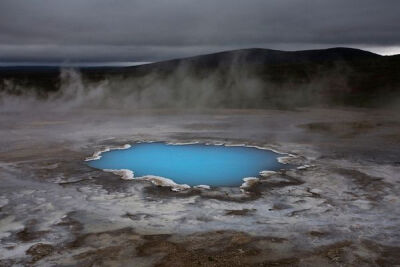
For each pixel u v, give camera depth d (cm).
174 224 939
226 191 1186
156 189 1204
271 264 762
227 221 957
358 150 1705
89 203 1079
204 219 970
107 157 1625
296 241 853
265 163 1526
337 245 836
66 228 918
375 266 758
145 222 951
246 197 1131
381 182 1255
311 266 757
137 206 1058
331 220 964
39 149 1739
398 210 1027
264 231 900
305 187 1214
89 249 819
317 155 1622
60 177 1321
